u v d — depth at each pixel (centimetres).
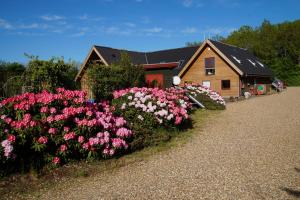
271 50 6600
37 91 1262
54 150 732
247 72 2828
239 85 2744
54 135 718
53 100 764
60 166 722
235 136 1015
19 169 674
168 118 1034
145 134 918
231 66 2756
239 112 1554
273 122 1233
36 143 687
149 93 1167
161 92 1196
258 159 752
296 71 6053
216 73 2852
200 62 2930
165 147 902
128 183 623
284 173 647
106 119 821
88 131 758
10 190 596
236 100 2353
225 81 2816
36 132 699
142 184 615
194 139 995
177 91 1503
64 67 1353
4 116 695
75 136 741
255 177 630
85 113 785
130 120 994
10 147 632
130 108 1030
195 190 576
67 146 731
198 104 1658
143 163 754
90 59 2998
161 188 591
